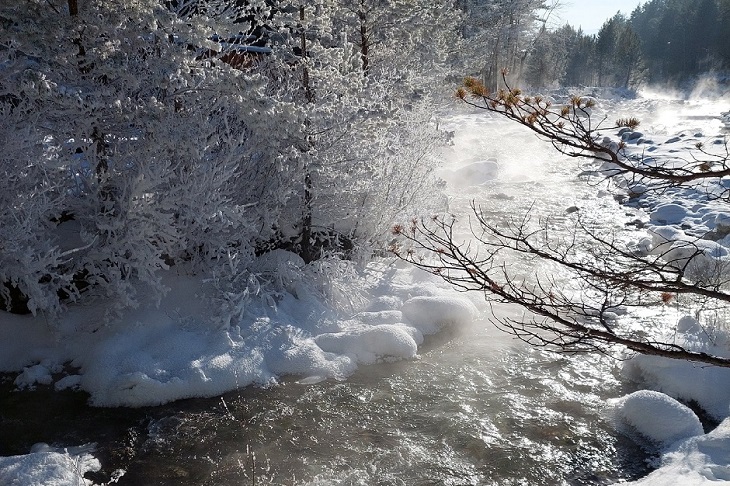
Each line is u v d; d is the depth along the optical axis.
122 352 6.82
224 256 8.02
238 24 6.64
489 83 38.94
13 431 5.83
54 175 7.17
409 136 10.92
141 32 7.01
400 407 6.26
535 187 15.48
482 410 6.18
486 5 33.66
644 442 5.64
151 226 6.82
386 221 9.52
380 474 5.21
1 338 7.11
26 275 6.36
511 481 5.12
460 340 7.75
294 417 6.09
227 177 7.23
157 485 5.11
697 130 21.75
